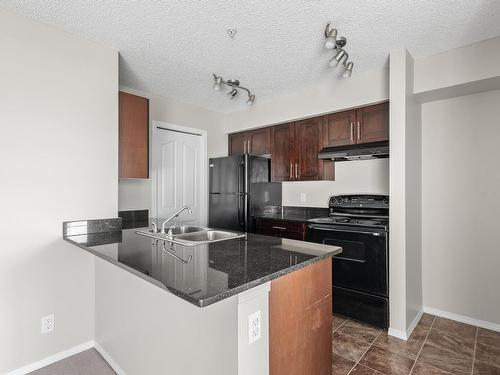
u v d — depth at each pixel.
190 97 3.46
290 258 1.42
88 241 1.85
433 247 2.77
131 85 3.08
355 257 2.59
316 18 1.88
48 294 1.97
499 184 2.46
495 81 2.23
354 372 1.89
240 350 1.10
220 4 1.74
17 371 1.85
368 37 2.12
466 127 2.59
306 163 3.33
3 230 1.79
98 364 1.99
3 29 1.78
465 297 2.62
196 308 1.30
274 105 3.56
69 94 2.04
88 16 1.86
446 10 1.80
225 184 3.62
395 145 2.31
